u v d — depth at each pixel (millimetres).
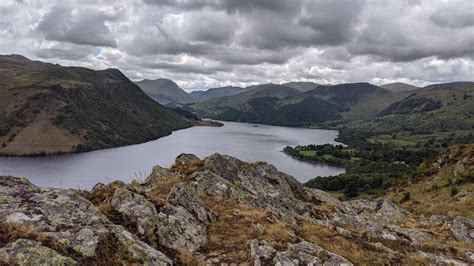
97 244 12125
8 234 11312
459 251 21578
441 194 47469
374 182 131625
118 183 20203
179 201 18656
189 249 15219
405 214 32656
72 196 14266
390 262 17719
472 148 58125
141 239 14414
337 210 28172
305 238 18828
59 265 10727
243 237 17047
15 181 15094
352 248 18609
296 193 30344
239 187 25453
